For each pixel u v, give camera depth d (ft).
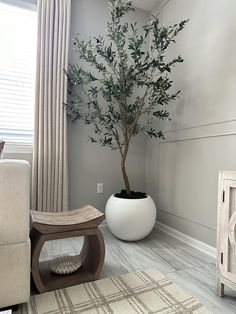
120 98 6.79
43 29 6.81
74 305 3.73
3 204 3.40
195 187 6.47
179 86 7.11
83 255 5.16
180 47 7.11
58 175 7.10
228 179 4.00
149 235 7.27
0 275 3.38
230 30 5.50
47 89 6.94
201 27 6.34
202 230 6.20
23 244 3.54
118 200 6.49
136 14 8.54
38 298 3.90
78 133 7.73
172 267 5.14
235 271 3.86
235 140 5.34
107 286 4.29
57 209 7.09
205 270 5.01
